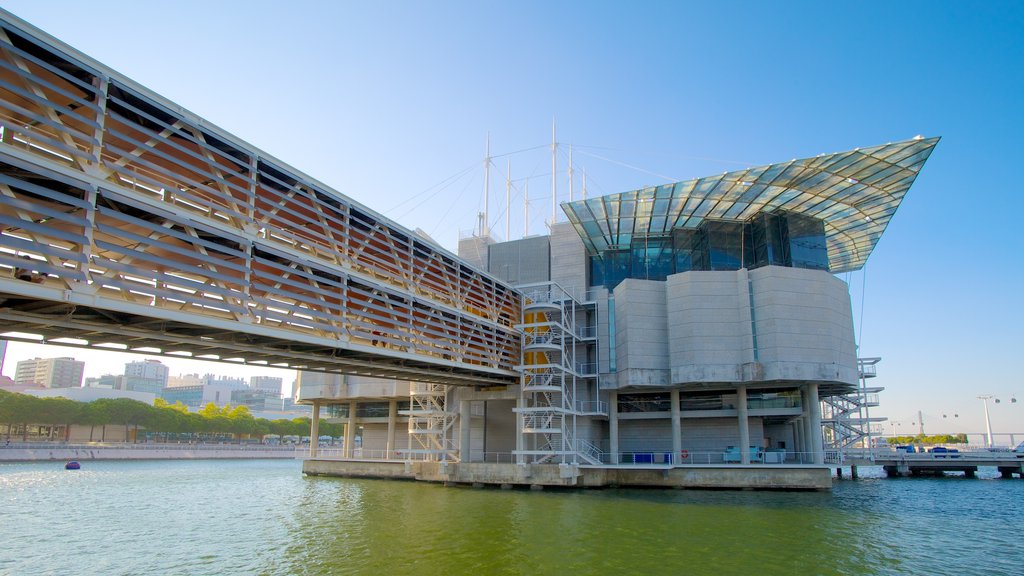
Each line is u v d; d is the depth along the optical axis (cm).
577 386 6400
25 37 2188
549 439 6069
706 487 5481
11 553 2828
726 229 6550
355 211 3938
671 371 5847
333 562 2619
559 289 6512
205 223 2847
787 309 5625
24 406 11838
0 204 2153
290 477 7175
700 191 5766
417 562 2614
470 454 6762
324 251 3619
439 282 5006
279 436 18875
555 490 5444
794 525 3506
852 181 5559
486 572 2448
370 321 4281
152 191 2878
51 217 2252
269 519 3781
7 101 2370
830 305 5756
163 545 2991
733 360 5706
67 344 2908
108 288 2562
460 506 4353
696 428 6306
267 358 3888
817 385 5888
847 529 3384
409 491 5416
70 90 2469
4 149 2122
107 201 2608
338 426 18812
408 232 4394
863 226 6875
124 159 2538
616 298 6388
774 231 6334
